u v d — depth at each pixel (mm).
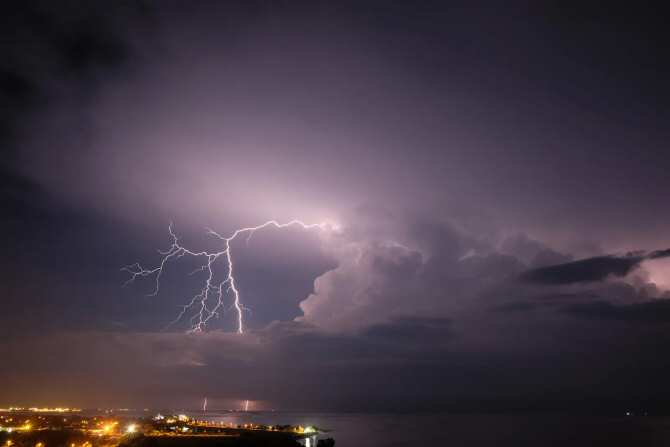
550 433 147375
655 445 108500
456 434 141625
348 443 109812
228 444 74000
